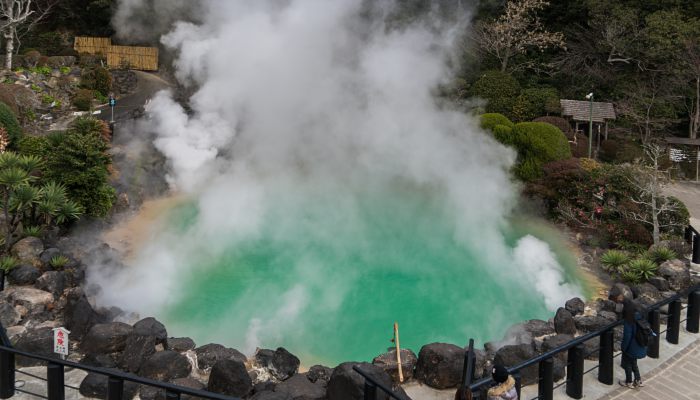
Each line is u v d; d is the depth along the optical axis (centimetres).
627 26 2575
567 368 752
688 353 871
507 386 564
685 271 1145
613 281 1210
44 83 2358
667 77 2464
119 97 2542
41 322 898
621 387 773
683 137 2550
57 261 1072
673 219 1390
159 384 586
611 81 2658
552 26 2928
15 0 2477
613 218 1447
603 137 2422
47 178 1307
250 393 715
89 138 1357
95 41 2931
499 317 1077
